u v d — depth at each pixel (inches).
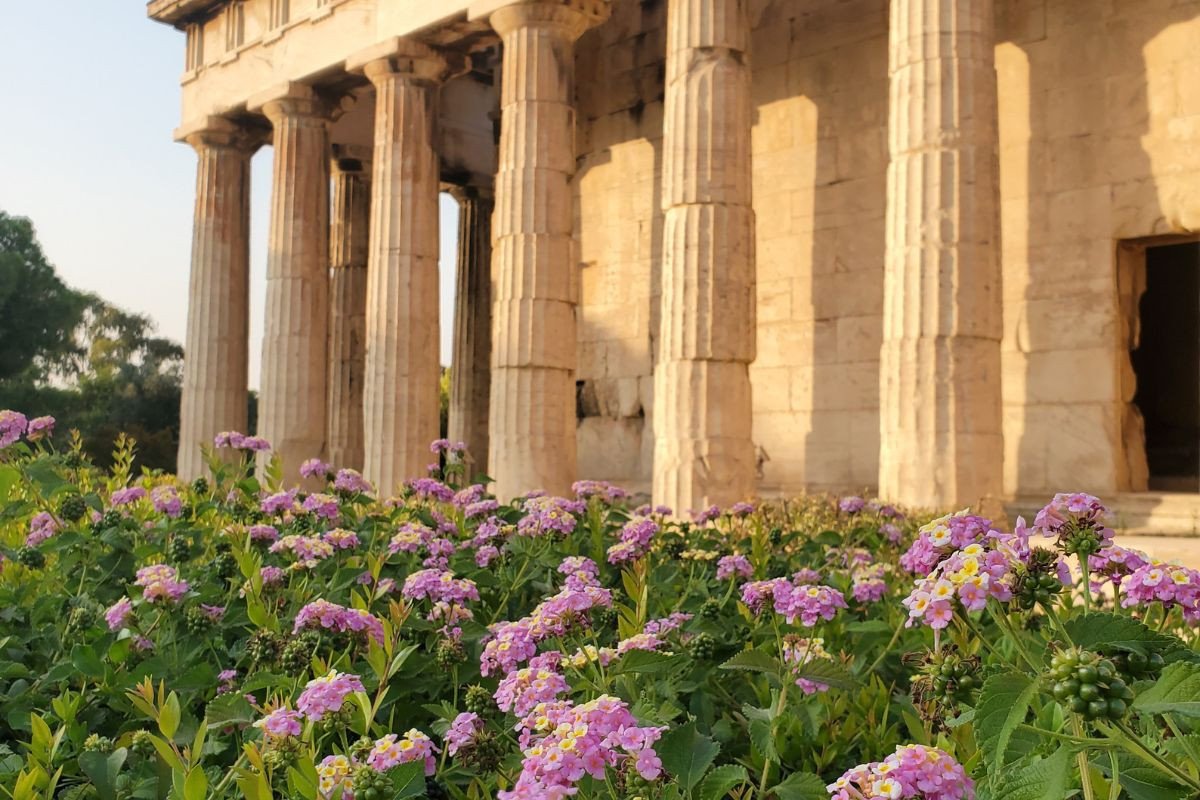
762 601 177.5
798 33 775.1
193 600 197.6
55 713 162.1
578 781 108.2
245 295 1032.2
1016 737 108.7
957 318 518.0
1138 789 95.8
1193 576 119.1
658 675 165.3
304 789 101.3
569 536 261.4
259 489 297.9
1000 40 662.5
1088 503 117.5
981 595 105.6
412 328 808.3
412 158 821.2
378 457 799.1
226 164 1021.8
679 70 634.2
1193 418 850.8
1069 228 627.8
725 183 620.1
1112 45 616.4
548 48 728.3
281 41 930.7
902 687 203.6
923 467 516.1
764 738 148.8
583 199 917.8
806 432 751.7
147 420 2197.3
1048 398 629.6
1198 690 87.2
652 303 856.9
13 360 2057.1
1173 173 589.0
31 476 248.8
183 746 146.8
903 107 540.1
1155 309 874.8
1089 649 98.3
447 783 136.9
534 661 144.4
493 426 724.7
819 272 753.0
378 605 221.1
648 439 852.6
